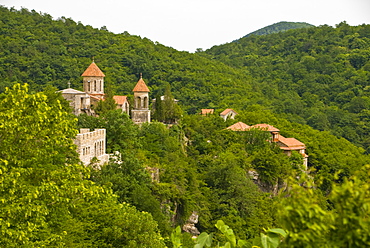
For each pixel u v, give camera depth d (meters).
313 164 121.69
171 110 107.75
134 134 70.31
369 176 10.41
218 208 72.88
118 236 36.06
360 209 9.87
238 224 68.56
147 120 94.88
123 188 51.34
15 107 28.19
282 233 12.40
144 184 55.62
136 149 71.19
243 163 93.06
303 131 149.75
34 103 29.22
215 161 86.50
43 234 29.88
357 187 9.95
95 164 55.88
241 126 117.38
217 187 78.00
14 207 26.11
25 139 28.59
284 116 192.25
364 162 126.38
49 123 30.09
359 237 9.68
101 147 60.53
